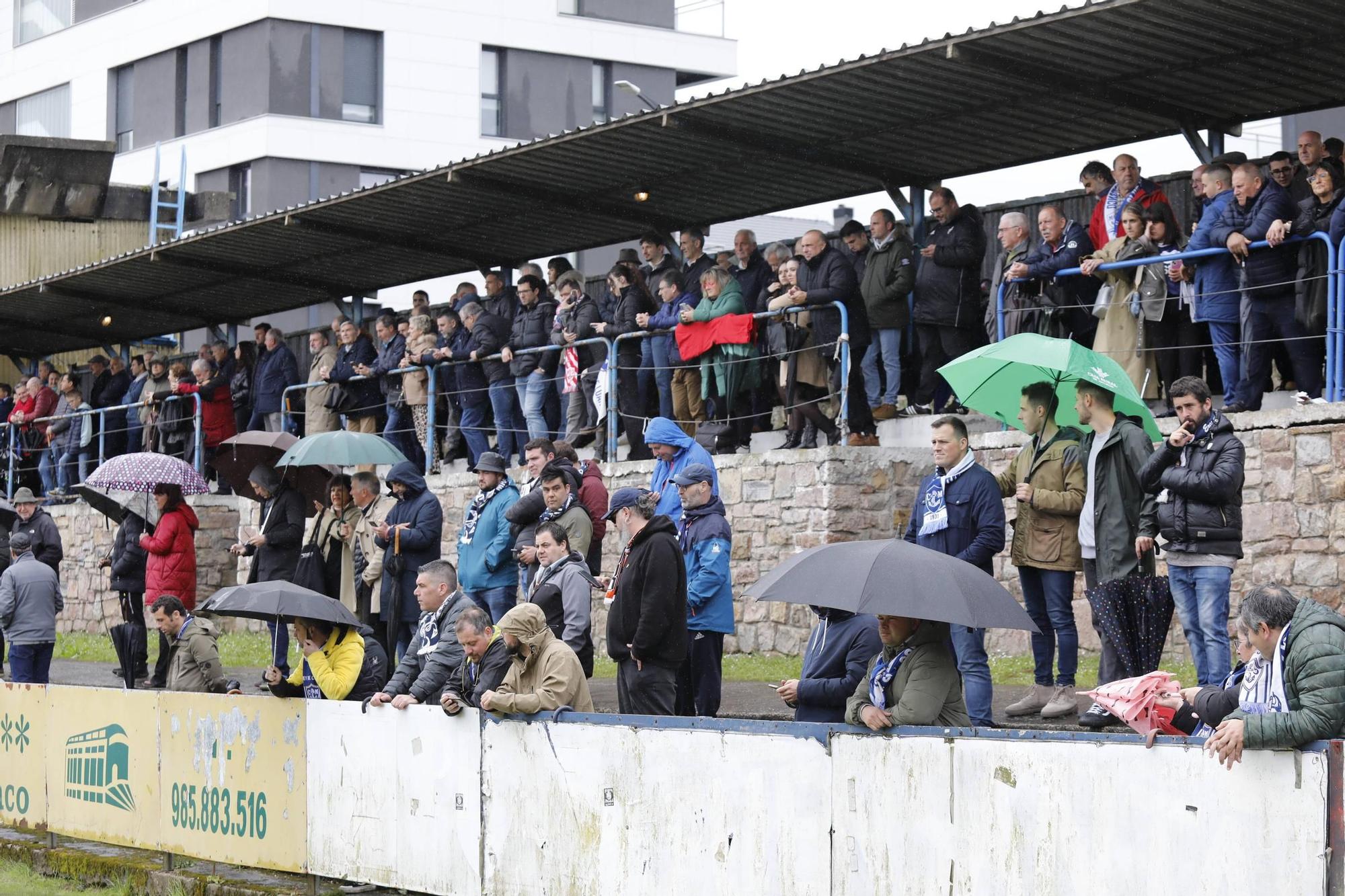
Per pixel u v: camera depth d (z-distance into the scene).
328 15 57.81
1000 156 23.75
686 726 11.66
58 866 17.52
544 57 62.22
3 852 18.41
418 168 59.41
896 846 10.38
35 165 42.41
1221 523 14.32
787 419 24.14
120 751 17.12
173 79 60.03
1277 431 18.88
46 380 41.00
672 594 14.36
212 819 15.91
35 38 65.50
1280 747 8.61
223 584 33.97
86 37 63.03
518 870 12.89
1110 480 14.92
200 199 45.75
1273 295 18.94
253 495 24.64
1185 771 8.98
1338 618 9.77
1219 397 20.98
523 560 16.78
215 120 58.84
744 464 23.97
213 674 18.72
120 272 33.81
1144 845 9.14
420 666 15.39
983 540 14.78
